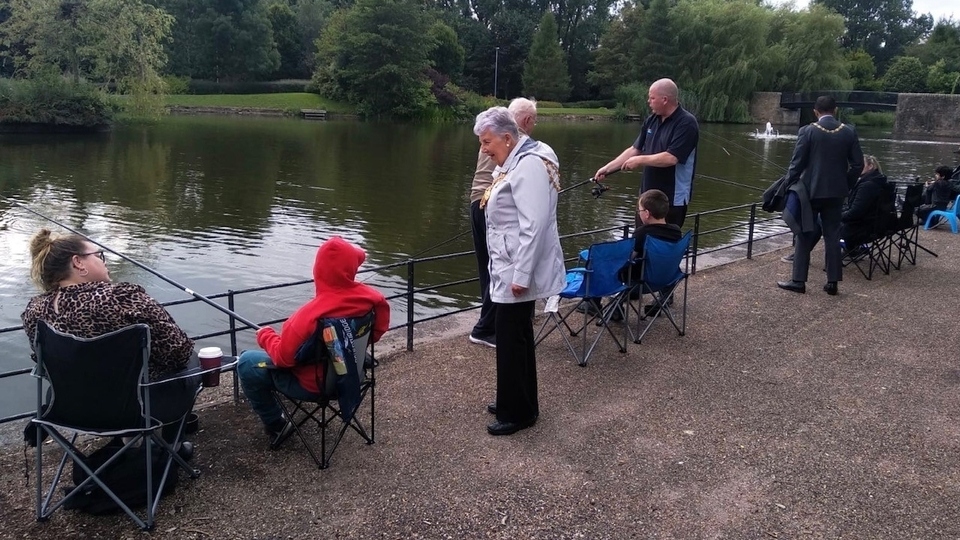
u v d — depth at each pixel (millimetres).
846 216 7281
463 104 58406
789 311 6168
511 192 3479
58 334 2652
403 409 4082
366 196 18719
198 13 57562
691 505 3195
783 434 3883
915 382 4648
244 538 2873
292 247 13016
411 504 3139
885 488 3363
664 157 5242
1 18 41062
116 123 37594
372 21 54562
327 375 3215
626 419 4016
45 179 20266
